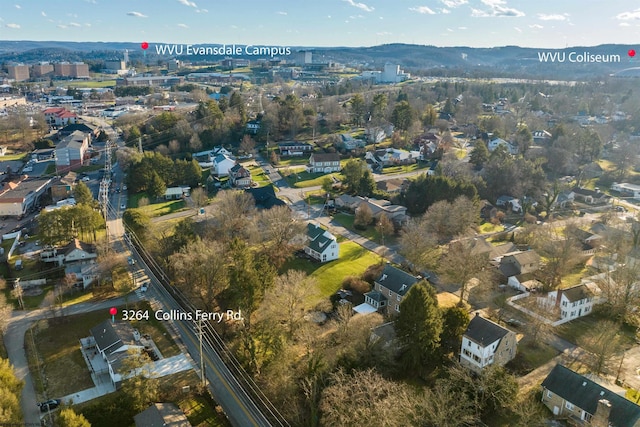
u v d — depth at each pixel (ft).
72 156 604.08
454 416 179.01
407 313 217.77
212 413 203.72
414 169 590.55
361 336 219.82
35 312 281.95
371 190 478.18
